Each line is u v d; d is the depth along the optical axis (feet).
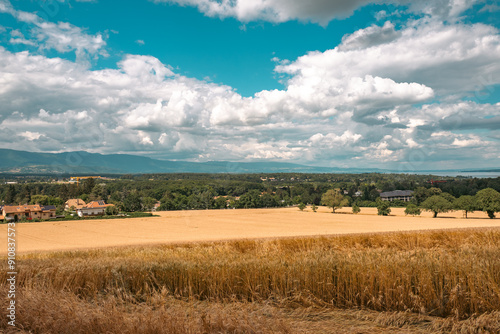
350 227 193.67
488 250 25.71
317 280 21.40
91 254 47.91
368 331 15.98
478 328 15.75
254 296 21.86
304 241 53.83
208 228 201.67
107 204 260.21
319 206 375.66
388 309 19.16
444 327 16.62
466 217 251.60
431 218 248.73
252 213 290.15
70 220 225.15
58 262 29.12
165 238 152.76
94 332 15.75
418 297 18.58
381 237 54.08
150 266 25.41
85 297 22.40
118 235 172.86
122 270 25.48
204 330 15.28
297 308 19.81
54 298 19.11
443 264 20.30
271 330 15.19
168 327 15.16
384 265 21.09
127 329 15.23
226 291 22.52
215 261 25.36
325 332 15.72
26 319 17.11
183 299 21.42
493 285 17.70
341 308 20.07
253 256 28.45
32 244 138.10
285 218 257.34
